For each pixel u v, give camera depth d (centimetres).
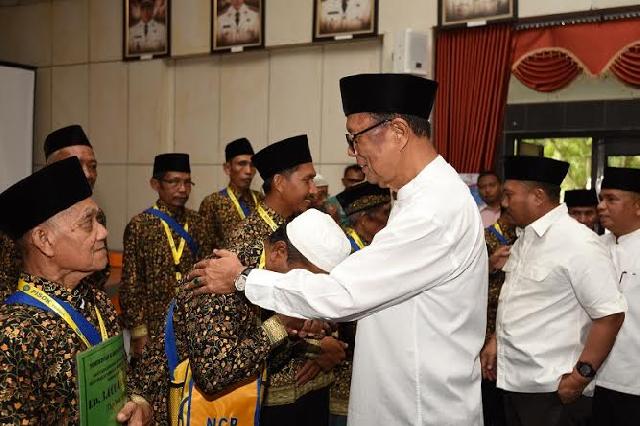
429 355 167
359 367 176
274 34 611
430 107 176
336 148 593
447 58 530
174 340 173
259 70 634
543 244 255
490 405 373
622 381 283
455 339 169
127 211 711
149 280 366
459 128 527
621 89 496
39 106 765
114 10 714
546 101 526
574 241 246
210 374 158
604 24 473
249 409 171
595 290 238
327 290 156
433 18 533
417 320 167
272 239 180
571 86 515
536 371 252
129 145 707
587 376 240
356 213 274
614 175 295
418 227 158
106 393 143
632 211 292
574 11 477
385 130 168
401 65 523
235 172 464
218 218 460
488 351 283
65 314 137
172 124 689
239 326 167
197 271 167
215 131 662
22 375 125
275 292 159
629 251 292
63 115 750
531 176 255
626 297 286
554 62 495
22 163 731
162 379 176
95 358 138
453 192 166
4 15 787
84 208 141
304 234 173
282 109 621
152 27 686
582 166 518
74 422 134
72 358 134
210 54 651
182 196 378
